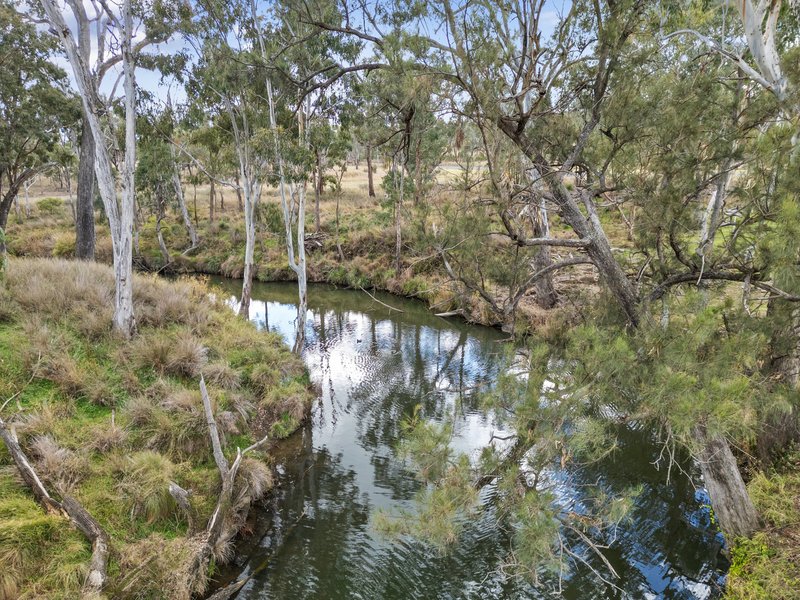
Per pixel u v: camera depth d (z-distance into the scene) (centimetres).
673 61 699
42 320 997
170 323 1210
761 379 569
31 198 4325
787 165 484
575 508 782
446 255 731
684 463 919
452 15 449
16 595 507
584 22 502
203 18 1271
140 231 3219
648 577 677
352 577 697
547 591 675
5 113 1870
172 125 1680
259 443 851
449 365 1505
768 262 464
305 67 1230
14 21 1694
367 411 1213
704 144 566
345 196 3884
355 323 1972
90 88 960
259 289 2542
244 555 719
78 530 598
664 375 459
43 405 758
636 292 637
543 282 1656
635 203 609
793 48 535
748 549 625
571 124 628
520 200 617
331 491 891
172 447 793
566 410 475
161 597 567
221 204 3894
